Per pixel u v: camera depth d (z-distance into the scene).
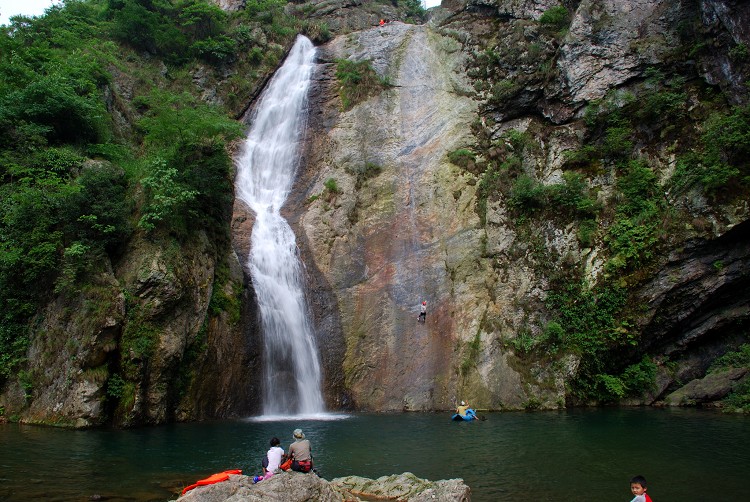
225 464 12.27
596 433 16.44
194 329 19.19
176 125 22.00
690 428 17.23
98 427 16.19
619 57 27.31
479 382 22.50
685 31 25.98
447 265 25.94
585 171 26.64
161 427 16.98
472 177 28.62
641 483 8.39
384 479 11.02
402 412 21.92
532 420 19.03
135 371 16.91
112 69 29.50
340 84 35.97
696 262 22.64
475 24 35.75
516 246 25.70
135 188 19.59
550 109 29.33
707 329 23.08
